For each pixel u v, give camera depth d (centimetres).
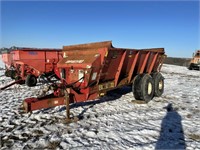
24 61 1065
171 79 1552
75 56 623
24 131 452
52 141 402
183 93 926
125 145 384
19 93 866
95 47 584
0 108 628
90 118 538
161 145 386
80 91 570
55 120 520
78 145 384
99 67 563
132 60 695
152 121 522
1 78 1370
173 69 2789
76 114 568
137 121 520
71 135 429
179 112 609
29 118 534
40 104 466
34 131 452
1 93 864
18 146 381
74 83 555
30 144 390
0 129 464
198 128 479
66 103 500
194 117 563
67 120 506
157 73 835
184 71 2508
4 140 408
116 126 482
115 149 367
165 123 508
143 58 753
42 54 1129
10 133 441
